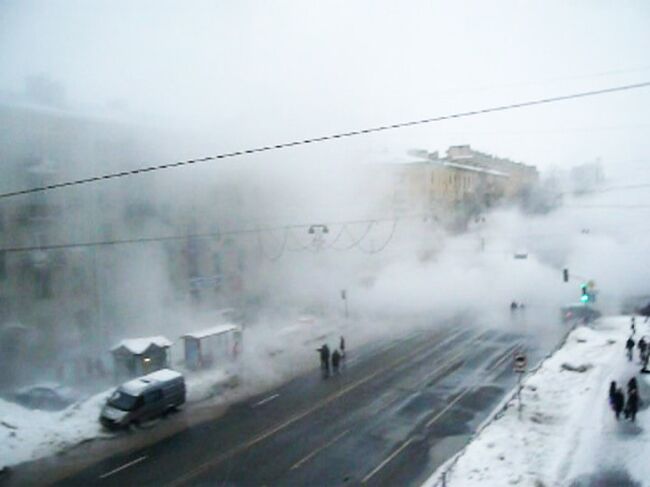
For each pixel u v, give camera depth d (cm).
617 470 1577
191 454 1898
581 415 2039
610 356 2839
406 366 2911
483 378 2659
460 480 1593
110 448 1969
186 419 2241
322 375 2798
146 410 2195
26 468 1820
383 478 1678
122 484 1698
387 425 2100
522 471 1612
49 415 2231
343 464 1784
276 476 1717
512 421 2023
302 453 1878
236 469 1775
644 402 2130
